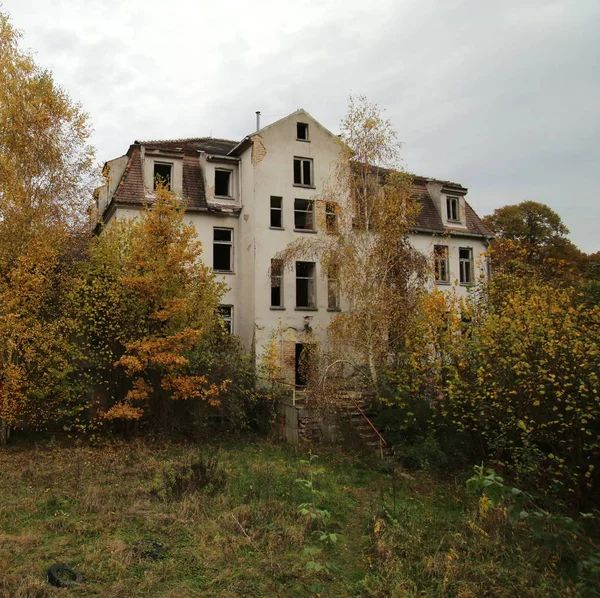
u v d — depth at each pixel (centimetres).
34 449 1402
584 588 525
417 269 1762
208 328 1609
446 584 665
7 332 1336
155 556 720
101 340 1520
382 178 1917
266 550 768
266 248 2123
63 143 1565
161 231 1514
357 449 1527
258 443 1636
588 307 1212
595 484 1042
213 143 2606
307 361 1812
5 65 1473
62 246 1534
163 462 1299
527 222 3666
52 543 757
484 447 1352
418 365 1421
